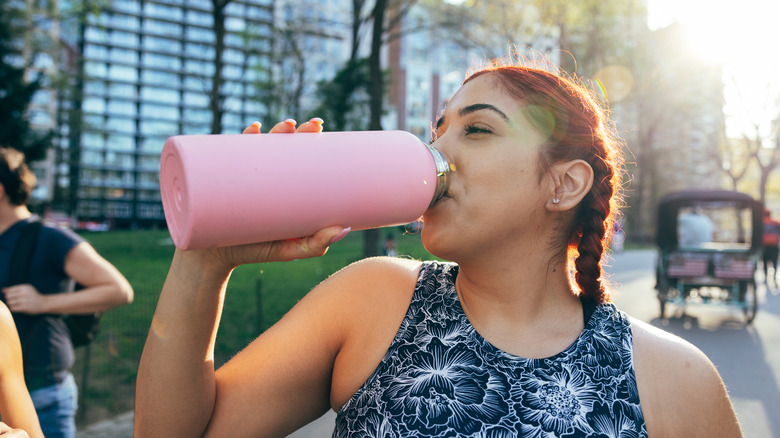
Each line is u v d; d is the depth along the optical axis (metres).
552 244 0.99
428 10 17.22
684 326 8.53
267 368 0.99
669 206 9.07
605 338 0.98
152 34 82.06
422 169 0.86
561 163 0.95
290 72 30.61
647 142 39.47
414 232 1.23
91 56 80.12
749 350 6.82
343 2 37.25
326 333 1.03
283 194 0.75
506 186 0.90
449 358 0.94
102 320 7.19
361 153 0.82
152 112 82.56
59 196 56.84
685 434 0.94
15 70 21.42
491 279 0.97
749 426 4.34
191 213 0.70
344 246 23.38
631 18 27.95
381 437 0.90
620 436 0.89
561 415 0.89
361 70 22.47
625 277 15.16
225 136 0.76
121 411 4.38
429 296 1.02
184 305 0.84
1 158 2.18
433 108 59.88
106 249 23.33
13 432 1.03
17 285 2.17
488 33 20.30
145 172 82.69
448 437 0.87
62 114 47.75
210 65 78.06
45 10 22.14
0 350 1.28
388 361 0.97
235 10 74.12
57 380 2.16
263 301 9.80
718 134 38.66
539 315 0.99
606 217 1.07
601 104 1.25
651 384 0.95
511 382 0.91
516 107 0.92
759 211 8.60
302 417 1.04
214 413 0.95
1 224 2.25
